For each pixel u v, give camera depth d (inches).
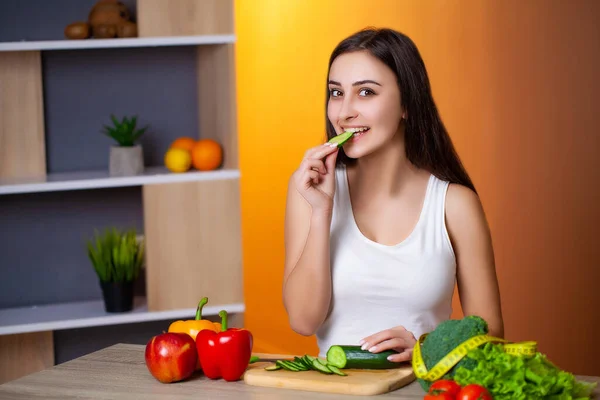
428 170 80.8
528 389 52.1
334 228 79.1
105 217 129.7
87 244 121.7
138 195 130.3
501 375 52.2
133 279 121.1
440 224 78.9
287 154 185.2
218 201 121.1
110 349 72.6
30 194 127.3
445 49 163.6
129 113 129.7
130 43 115.8
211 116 126.8
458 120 163.9
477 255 79.9
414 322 77.5
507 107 161.3
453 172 81.2
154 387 62.1
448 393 51.6
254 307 190.2
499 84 161.5
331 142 74.1
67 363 68.6
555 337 161.6
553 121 159.6
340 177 80.6
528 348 55.4
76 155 128.3
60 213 128.3
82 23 118.5
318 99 180.7
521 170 161.5
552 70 158.7
